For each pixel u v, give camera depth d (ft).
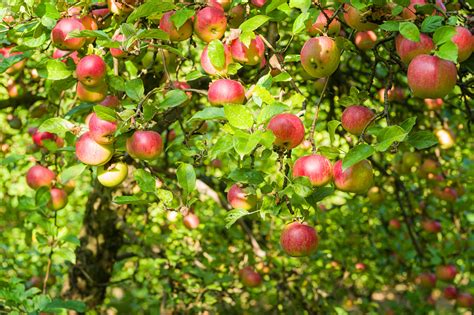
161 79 9.59
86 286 13.84
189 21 6.95
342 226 16.56
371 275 16.08
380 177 14.49
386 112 5.81
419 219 17.13
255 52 6.79
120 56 7.34
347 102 6.89
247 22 6.23
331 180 6.24
